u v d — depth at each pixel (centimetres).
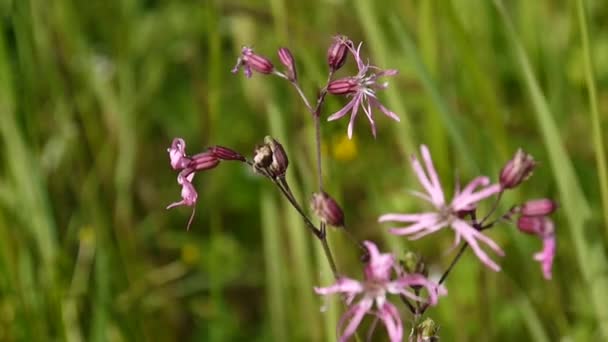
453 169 74
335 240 68
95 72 82
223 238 86
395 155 83
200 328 79
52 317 71
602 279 66
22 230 72
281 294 73
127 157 81
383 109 54
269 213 73
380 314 52
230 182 90
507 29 67
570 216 67
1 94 71
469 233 53
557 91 78
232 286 85
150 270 82
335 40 55
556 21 90
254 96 89
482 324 73
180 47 94
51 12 80
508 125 77
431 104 70
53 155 77
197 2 94
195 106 95
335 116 54
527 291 71
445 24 74
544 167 76
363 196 85
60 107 78
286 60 55
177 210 89
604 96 82
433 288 52
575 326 72
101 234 75
